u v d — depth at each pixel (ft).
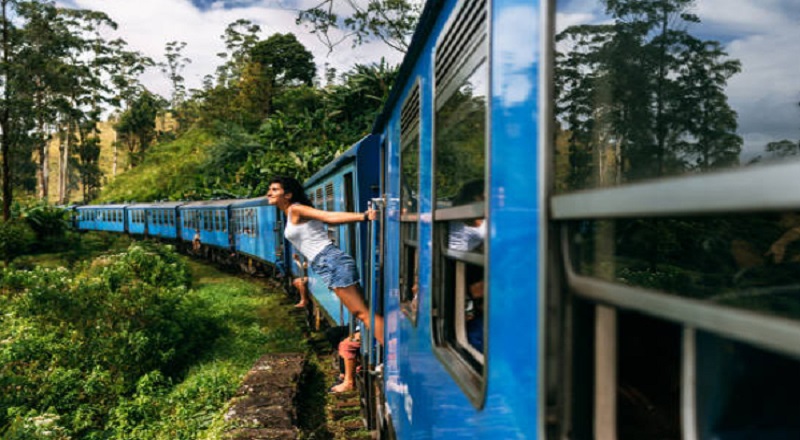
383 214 15.16
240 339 33.42
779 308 4.93
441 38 7.34
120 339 25.58
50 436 17.47
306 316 36.52
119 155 305.73
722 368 2.95
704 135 5.36
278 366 24.94
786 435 2.96
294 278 43.96
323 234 16.61
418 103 9.47
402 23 48.14
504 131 4.70
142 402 21.89
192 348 30.68
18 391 21.65
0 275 34.09
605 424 3.36
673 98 5.31
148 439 20.11
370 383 18.08
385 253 14.71
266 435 17.72
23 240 83.41
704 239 5.09
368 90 86.17
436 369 7.56
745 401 2.96
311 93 147.02
